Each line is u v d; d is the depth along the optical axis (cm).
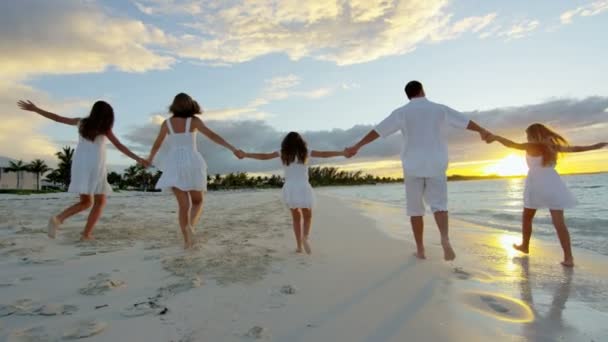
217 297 238
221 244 423
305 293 253
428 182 352
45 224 585
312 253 390
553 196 363
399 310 226
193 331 187
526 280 299
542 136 379
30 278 274
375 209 1173
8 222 614
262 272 303
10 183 6294
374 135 372
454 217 945
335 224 688
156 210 945
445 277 302
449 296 254
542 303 244
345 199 2119
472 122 367
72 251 371
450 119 360
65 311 210
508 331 198
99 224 589
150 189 8381
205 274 290
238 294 246
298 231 400
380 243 466
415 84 366
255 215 825
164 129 391
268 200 1697
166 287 255
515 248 423
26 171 6494
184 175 372
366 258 370
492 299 251
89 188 416
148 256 351
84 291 245
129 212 869
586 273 323
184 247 389
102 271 295
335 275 301
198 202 416
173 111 387
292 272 307
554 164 379
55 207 1094
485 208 1280
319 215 900
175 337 179
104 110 415
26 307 215
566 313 227
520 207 1308
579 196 1861
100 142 422
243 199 1948
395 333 192
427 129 351
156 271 296
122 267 308
